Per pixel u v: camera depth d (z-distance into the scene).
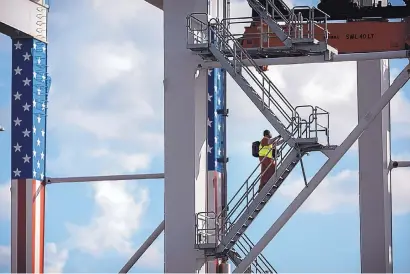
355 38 44.62
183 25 44.66
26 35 51.66
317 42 42.00
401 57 43.09
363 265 47.31
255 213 43.25
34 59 51.91
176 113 44.41
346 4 45.00
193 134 44.12
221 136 52.88
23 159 51.50
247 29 44.44
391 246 48.12
